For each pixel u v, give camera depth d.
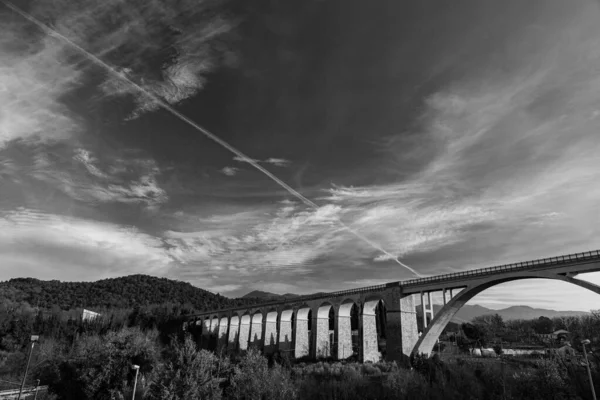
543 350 67.25
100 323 114.69
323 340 78.38
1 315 101.31
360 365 59.84
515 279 50.19
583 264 42.44
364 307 69.50
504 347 75.75
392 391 46.62
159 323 135.00
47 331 99.56
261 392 32.72
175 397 26.69
